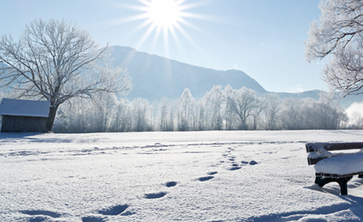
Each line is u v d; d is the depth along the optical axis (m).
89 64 29.81
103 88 29.33
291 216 2.28
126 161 5.98
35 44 27.48
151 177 3.96
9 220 2.14
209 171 4.49
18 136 19.12
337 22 11.56
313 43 12.31
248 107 59.34
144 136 20.53
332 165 3.07
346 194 3.08
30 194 2.97
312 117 57.31
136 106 59.31
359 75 10.86
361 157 3.25
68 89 29.05
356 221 2.19
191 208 2.46
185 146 10.80
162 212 2.36
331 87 12.09
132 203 2.63
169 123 58.53
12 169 4.80
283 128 57.75
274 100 60.50
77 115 40.94
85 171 4.55
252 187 3.27
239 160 6.04
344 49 11.22
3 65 25.86
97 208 2.48
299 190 3.12
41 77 27.66
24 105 26.27
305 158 6.34
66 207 2.51
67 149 9.31
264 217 2.24
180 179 3.80
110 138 17.47
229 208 2.46
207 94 67.12
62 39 28.88
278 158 6.38
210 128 59.94
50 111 26.86
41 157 6.91
